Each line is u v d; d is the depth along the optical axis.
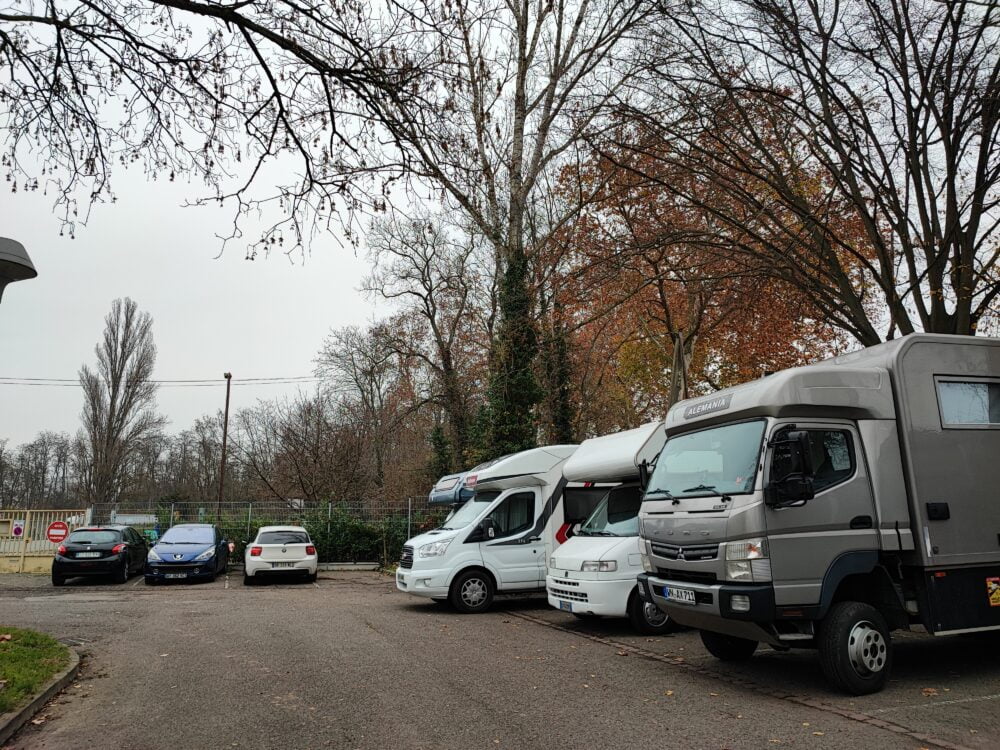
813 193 16.20
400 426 37.97
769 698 6.61
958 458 7.40
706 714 6.07
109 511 23.33
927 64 11.92
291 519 23.80
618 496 11.34
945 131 11.71
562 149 21.42
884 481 7.14
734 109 13.32
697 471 7.68
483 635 10.28
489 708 6.26
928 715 5.93
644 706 6.34
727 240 13.20
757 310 18.09
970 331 12.20
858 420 7.29
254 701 6.52
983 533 7.30
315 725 5.77
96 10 6.96
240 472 40.72
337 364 45.03
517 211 21.39
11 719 5.59
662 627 10.32
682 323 27.38
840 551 6.84
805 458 6.61
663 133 13.00
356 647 9.19
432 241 34.66
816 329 21.09
